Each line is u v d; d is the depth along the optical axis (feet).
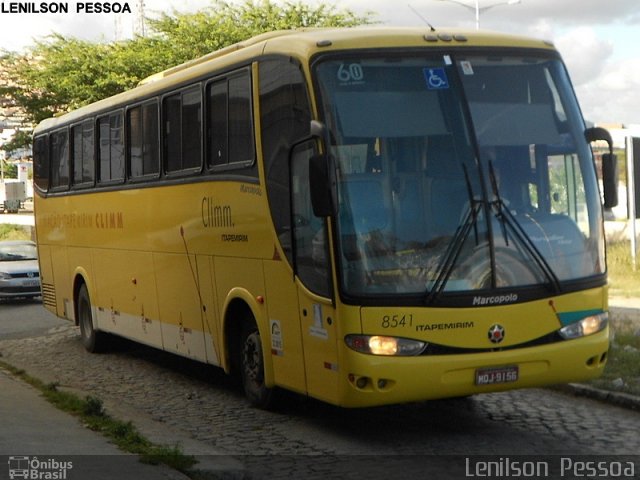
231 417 37.52
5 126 166.71
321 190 29.94
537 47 33.94
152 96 46.29
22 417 34.09
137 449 28.91
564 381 32.27
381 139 31.40
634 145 82.48
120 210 50.88
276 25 144.46
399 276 30.66
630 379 39.32
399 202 31.07
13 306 88.84
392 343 30.37
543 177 32.40
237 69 37.68
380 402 30.53
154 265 46.83
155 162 46.24
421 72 32.35
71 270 59.52
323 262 31.58
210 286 40.70
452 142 31.78
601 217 33.22
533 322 31.53
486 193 31.53
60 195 60.95
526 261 31.63
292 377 34.27
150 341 48.21
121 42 147.54
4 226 181.98
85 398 39.55
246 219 37.09
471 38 33.42
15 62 151.23
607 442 31.63
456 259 30.96
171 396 42.93
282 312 34.58
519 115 32.73
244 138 37.24
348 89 31.81
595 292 32.60
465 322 30.81
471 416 36.14
